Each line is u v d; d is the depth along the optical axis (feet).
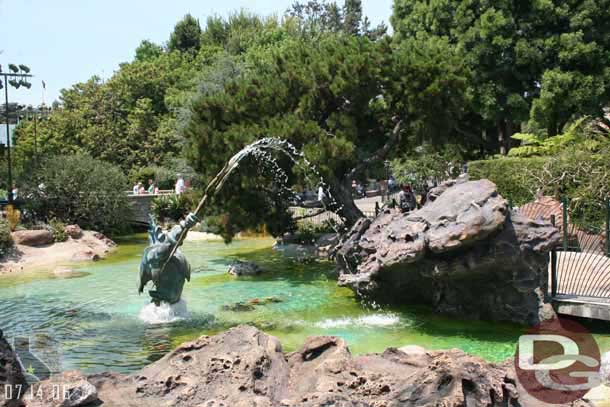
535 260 38.19
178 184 106.83
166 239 41.47
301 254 72.64
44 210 87.86
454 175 106.63
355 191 137.18
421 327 39.68
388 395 20.01
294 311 44.06
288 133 56.49
